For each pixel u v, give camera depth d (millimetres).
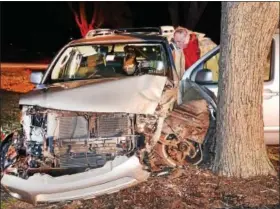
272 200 5098
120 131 5148
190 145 5590
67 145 5145
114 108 5051
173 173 5496
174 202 5074
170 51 6656
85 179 4977
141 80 5332
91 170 5000
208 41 7969
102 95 5164
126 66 6707
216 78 7000
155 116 5270
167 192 5242
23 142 5312
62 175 5062
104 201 5227
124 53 6887
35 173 5121
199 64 6977
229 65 5504
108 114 5133
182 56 7043
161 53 6727
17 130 5648
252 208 4957
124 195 5262
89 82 5711
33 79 6816
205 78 6578
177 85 6020
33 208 5305
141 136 5168
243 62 5445
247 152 5566
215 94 6777
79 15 23344
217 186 5367
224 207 4984
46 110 5168
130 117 5145
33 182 5078
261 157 5633
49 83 6617
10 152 5355
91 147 5133
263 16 5336
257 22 5355
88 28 22328
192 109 5664
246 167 5570
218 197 5176
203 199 5129
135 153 5109
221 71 5625
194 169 5609
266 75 6973
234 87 5504
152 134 5238
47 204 5320
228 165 5582
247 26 5371
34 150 5207
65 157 5133
